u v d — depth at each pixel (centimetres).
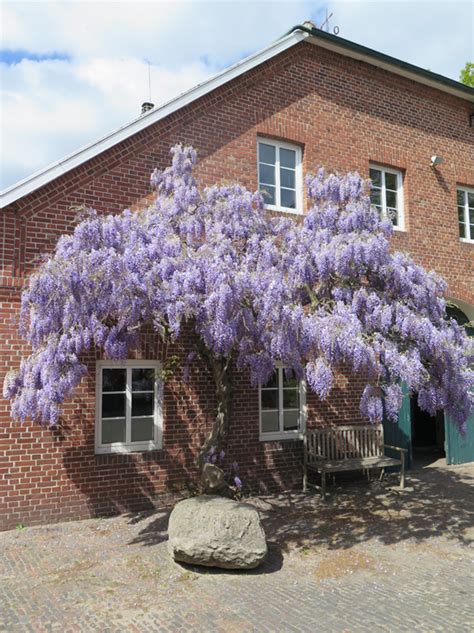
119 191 909
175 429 904
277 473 996
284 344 629
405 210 1234
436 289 755
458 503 917
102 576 610
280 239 760
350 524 802
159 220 746
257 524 634
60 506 809
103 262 631
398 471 1167
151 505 873
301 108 1117
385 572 623
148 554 675
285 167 1109
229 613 519
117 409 879
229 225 744
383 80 1236
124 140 918
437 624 493
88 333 645
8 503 779
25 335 714
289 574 618
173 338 745
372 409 663
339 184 798
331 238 731
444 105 1327
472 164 1354
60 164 852
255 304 643
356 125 1184
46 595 564
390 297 713
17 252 816
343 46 1156
